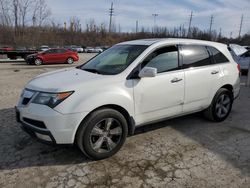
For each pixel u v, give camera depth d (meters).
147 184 2.81
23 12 27.41
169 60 3.88
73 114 2.97
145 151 3.58
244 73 12.09
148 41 4.02
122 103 3.32
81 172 3.04
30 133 3.23
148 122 3.76
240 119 5.05
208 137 4.10
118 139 3.41
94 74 3.50
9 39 27.52
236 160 3.36
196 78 4.14
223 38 65.56
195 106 4.28
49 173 3.01
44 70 14.00
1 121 4.70
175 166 3.19
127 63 3.56
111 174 3.00
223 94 4.73
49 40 44.31
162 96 3.74
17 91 7.50
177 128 4.47
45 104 3.02
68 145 3.08
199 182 2.86
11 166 3.16
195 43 4.31
